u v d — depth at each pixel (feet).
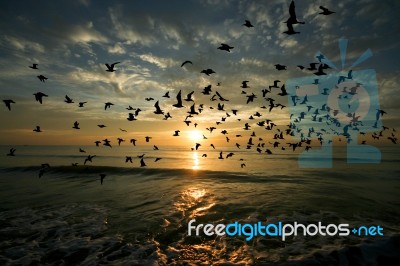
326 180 88.33
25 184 86.89
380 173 103.76
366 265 29.45
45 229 43.21
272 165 145.59
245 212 50.60
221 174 103.19
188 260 32.58
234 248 35.65
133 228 43.34
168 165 156.46
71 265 31.68
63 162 182.19
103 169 116.78
